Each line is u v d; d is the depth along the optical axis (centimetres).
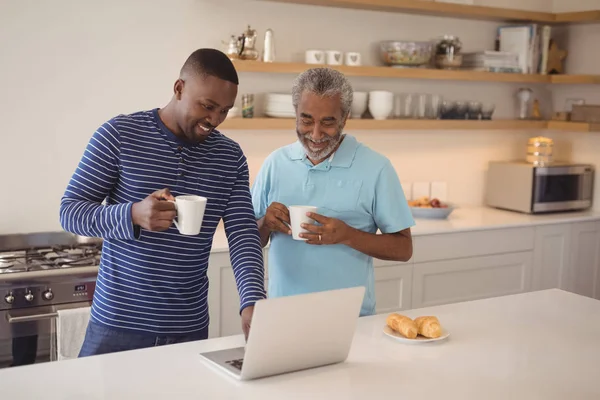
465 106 449
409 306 388
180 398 154
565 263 447
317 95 214
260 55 394
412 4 411
